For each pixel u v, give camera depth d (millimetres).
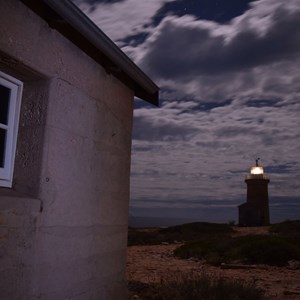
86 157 4859
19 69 3914
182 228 41062
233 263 14594
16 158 4082
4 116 4000
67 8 3930
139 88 6645
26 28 3844
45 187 4027
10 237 3568
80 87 4758
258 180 54812
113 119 5625
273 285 9828
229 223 54312
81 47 4809
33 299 3816
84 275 4727
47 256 4039
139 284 8945
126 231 5891
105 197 5320
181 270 12922
